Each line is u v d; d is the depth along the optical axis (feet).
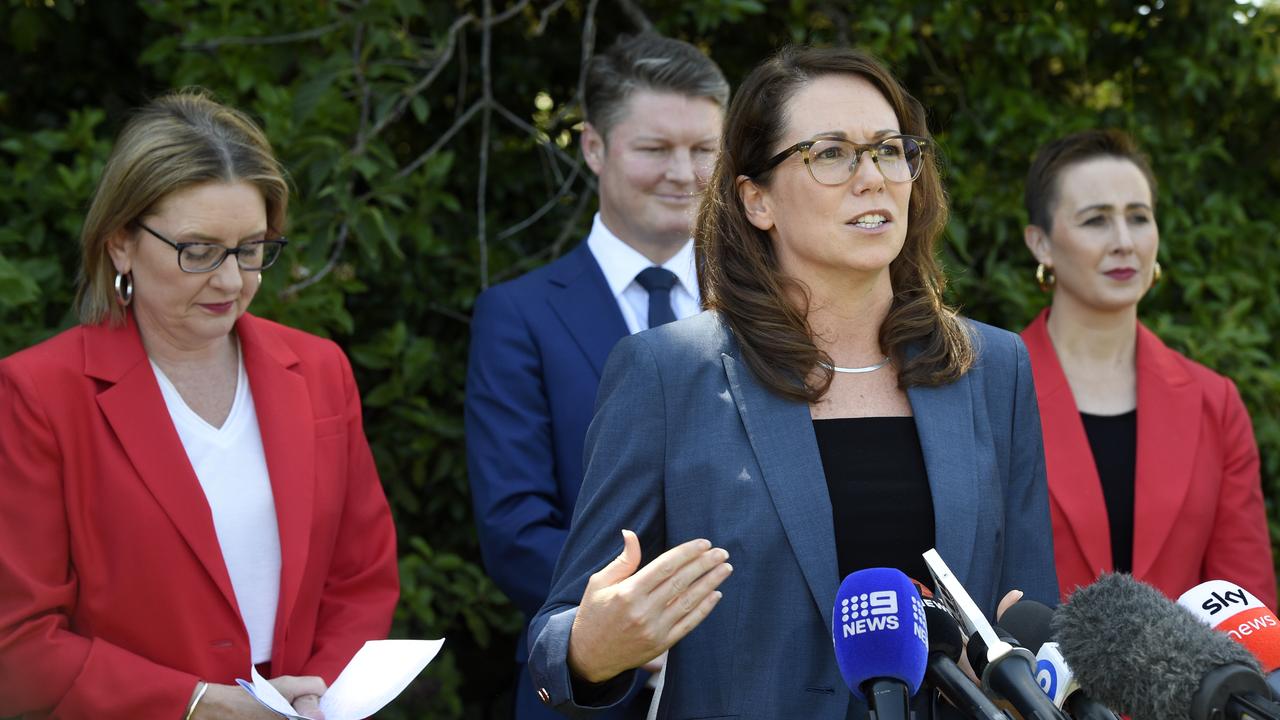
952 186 15.05
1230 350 14.97
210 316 8.17
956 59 15.65
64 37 14.67
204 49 12.78
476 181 15.92
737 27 15.92
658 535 6.30
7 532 7.75
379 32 12.64
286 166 12.01
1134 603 4.55
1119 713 4.62
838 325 6.49
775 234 6.62
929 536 6.14
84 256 8.24
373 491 9.21
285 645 8.30
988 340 6.78
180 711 7.61
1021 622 5.65
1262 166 17.65
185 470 8.05
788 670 5.86
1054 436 10.25
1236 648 4.39
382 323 15.06
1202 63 15.80
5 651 7.61
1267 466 15.52
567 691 5.59
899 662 4.74
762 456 6.09
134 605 7.86
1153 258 10.67
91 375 8.02
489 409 10.00
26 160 12.25
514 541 9.41
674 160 10.39
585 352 10.08
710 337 6.47
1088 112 15.69
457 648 15.55
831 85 6.34
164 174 7.92
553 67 16.26
